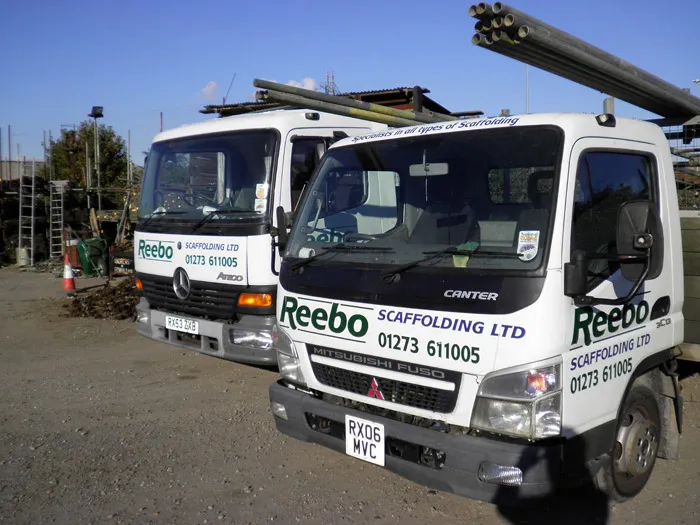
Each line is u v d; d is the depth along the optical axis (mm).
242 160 6590
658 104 6000
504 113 5879
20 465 5066
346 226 4602
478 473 3533
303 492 4633
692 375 6332
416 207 4262
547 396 3445
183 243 6867
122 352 8773
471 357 3555
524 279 3500
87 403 6602
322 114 6836
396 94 10250
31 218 22109
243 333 6344
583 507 4328
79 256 17250
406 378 3824
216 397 6812
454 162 4156
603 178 3965
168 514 4316
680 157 6309
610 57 5016
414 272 3922
